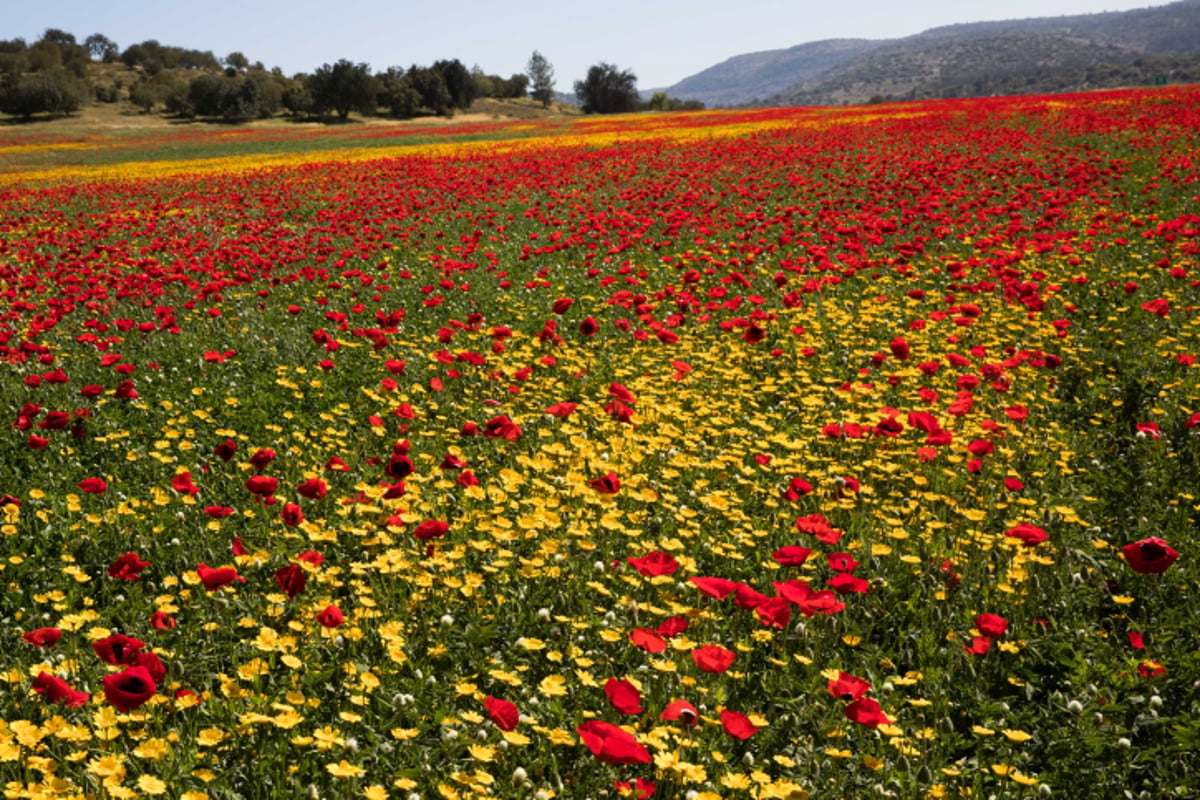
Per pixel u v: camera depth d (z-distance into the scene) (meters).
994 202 16.77
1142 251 11.60
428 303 9.28
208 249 16.02
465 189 22.58
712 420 6.46
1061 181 17.64
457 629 4.14
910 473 5.62
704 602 4.30
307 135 69.31
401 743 3.31
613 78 127.75
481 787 2.85
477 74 139.88
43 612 4.52
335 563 4.92
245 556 4.42
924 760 3.22
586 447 5.81
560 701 3.46
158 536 5.19
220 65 186.38
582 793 3.09
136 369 8.68
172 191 28.19
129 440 6.84
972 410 6.86
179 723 3.40
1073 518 4.74
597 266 13.66
